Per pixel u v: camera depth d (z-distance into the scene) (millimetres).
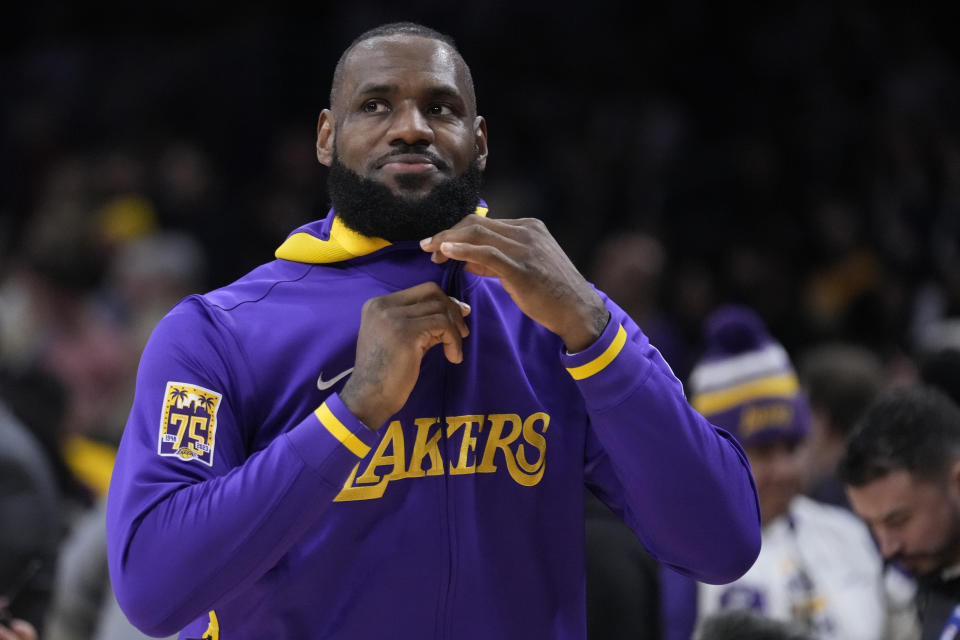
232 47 31359
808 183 28984
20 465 9406
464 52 30922
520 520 6270
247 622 6152
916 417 8250
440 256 6055
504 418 6328
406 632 6059
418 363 5895
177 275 20062
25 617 9398
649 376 6121
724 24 31906
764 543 10398
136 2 34375
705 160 29469
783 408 10258
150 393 6086
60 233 19094
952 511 8102
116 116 30906
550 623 6336
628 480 6176
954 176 28203
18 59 33875
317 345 6258
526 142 29672
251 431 6219
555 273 6027
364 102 6340
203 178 27797
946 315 22812
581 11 31766
